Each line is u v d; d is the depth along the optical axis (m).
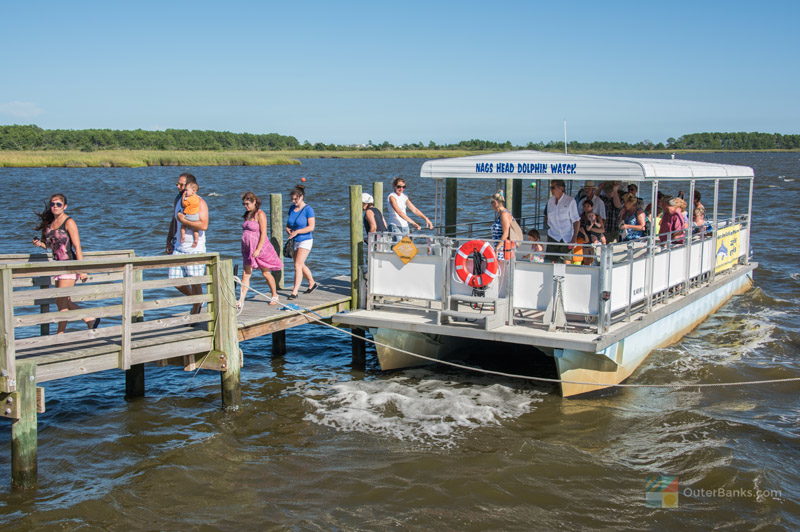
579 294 9.19
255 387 10.49
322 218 33.59
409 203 12.20
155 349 8.59
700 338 12.68
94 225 30.77
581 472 7.64
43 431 8.85
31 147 159.50
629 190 13.12
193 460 8.00
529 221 16.92
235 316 9.27
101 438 8.64
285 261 21.47
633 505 6.98
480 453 8.09
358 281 11.26
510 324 9.67
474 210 37.66
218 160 114.19
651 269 10.34
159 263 8.45
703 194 46.06
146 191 52.53
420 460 7.93
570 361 9.31
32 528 6.61
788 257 21.91
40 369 7.54
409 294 10.40
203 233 9.77
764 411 9.34
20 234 27.16
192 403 9.85
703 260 13.09
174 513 6.88
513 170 10.45
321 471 7.71
